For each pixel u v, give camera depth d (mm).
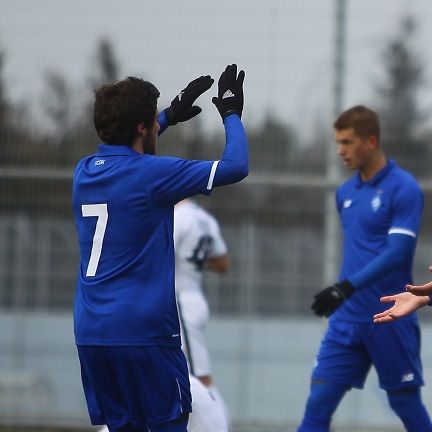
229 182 15266
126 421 15836
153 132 15875
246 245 27984
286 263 27906
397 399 21266
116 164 15367
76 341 15695
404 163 27500
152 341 15148
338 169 27344
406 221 20531
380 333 20938
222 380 28047
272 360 27984
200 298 26625
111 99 15531
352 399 27828
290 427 27797
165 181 15109
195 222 26438
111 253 15273
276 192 27828
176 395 15445
